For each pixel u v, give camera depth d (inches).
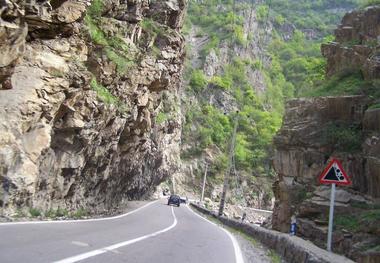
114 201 1264.8
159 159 1994.3
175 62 1230.3
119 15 955.3
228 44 5487.2
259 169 4168.3
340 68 1119.6
